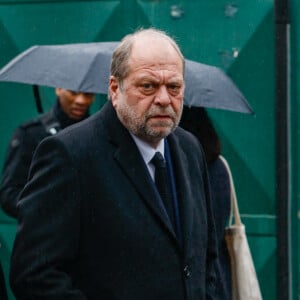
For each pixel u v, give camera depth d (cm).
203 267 794
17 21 1455
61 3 1431
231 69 1367
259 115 1364
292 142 1353
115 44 1098
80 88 1021
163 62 742
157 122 744
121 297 741
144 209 756
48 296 734
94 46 1087
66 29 1431
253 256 1371
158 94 741
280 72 1352
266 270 1366
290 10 1345
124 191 756
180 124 988
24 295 749
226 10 1363
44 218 746
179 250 764
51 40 1440
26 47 1454
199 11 1373
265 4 1352
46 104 1454
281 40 1348
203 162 841
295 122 1349
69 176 747
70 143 755
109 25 1412
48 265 738
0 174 1474
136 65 742
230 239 978
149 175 768
